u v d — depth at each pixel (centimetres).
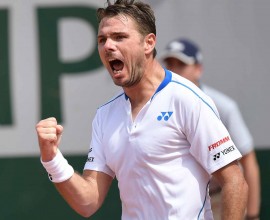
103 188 1146
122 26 1055
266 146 1970
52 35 2003
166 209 1079
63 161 1082
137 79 1070
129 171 1093
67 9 2003
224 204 1066
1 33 2008
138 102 1095
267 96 1970
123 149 1093
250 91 1977
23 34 2008
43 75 2008
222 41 1980
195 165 1083
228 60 1980
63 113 2003
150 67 1087
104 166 1143
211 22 1980
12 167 2023
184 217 1075
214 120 1066
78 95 2000
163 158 1074
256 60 1973
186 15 1986
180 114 1066
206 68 1983
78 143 2000
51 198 2028
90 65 2000
